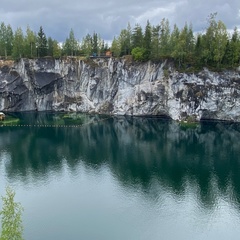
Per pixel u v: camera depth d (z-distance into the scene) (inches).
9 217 1192.8
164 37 5007.4
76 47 5920.3
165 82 4886.8
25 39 5664.4
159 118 5113.2
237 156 3147.1
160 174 2679.6
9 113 5462.6
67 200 2203.5
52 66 5541.3
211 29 4591.5
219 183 2470.5
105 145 3614.7
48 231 1825.8
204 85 4539.9
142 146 3567.9
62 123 4729.3
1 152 3292.3
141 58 4977.9
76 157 3164.4
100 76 5457.7
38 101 5738.2
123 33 5413.4
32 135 4018.2
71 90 5684.1
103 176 2650.1
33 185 2450.8
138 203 2155.5
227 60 4552.2
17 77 5487.2
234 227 1862.7
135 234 1798.7
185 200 2193.7
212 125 4515.3
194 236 1780.3
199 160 3038.9
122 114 5388.8
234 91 4458.7
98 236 1779.0
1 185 2436.0
